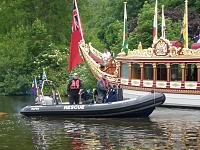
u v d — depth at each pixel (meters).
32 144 23.38
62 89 53.47
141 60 42.16
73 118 32.66
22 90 60.66
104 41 82.81
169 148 21.92
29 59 62.66
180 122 30.27
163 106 40.50
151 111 32.47
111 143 23.25
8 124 30.28
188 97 38.97
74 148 22.23
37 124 30.11
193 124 29.31
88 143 23.36
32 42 63.59
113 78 45.53
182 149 21.69
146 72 42.16
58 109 33.25
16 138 25.06
